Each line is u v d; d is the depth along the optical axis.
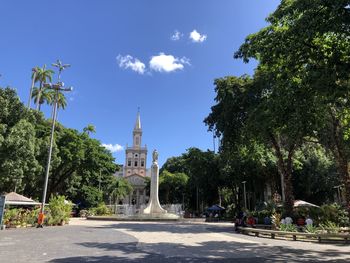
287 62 13.97
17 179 32.69
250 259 11.77
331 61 12.01
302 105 13.88
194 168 55.88
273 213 28.62
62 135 48.97
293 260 11.66
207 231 24.20
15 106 33.53
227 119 30.56
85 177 59.34
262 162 38.22
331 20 11.01
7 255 11.73
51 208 30.98
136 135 138.62
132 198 123.25
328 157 45.31
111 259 11.18
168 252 13.22
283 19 14.48
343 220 27.50
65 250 13.15
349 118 18.05
